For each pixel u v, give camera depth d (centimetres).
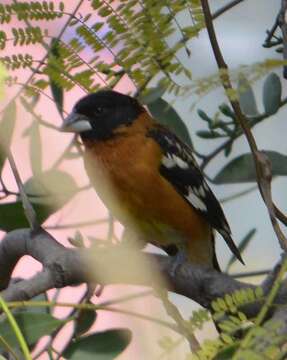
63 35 500
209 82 344
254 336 336
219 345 343
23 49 554
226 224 884
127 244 641
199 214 870
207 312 371
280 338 334
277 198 1306
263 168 484
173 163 857
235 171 721
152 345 484
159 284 571
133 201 851
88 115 855
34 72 506
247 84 345
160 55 471
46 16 480
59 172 606
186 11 486
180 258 580
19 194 632
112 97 859
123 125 855
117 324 998
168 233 873
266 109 723
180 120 760
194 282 555
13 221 631
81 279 567
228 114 721
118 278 556
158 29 470
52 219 1111
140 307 678
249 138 487
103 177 853
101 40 482
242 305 387
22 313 449
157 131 871
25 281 564
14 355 414
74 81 504
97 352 505
